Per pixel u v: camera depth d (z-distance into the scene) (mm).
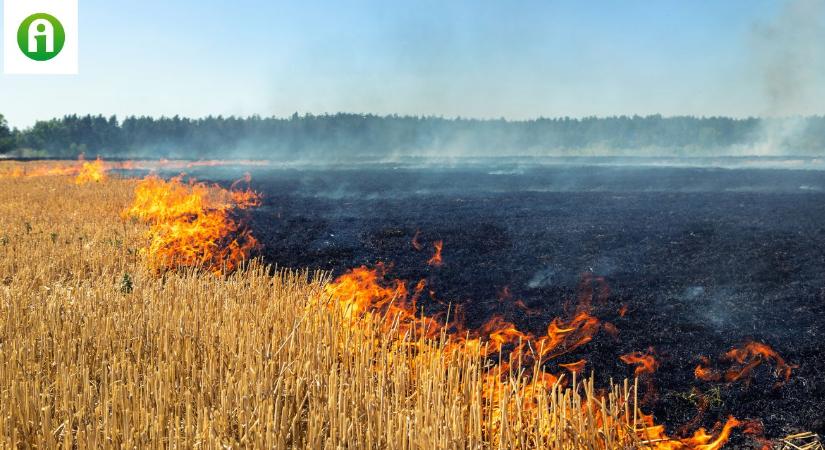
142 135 156125
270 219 22375
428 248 16375
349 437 4656
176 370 5879
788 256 14117
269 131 159875
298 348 6277
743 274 12672
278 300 7805
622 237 17234
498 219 21719
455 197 30906
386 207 26594
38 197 26047
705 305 10602
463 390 5285
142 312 7492
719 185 35062
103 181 36906
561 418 4680
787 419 6441
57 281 11062
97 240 15008
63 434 4961
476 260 14773
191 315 7211
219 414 5000
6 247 13461
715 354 8258
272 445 4562
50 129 150875
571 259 14633
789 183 35156
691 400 6863
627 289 11797
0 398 5191
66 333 6617
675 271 13172
